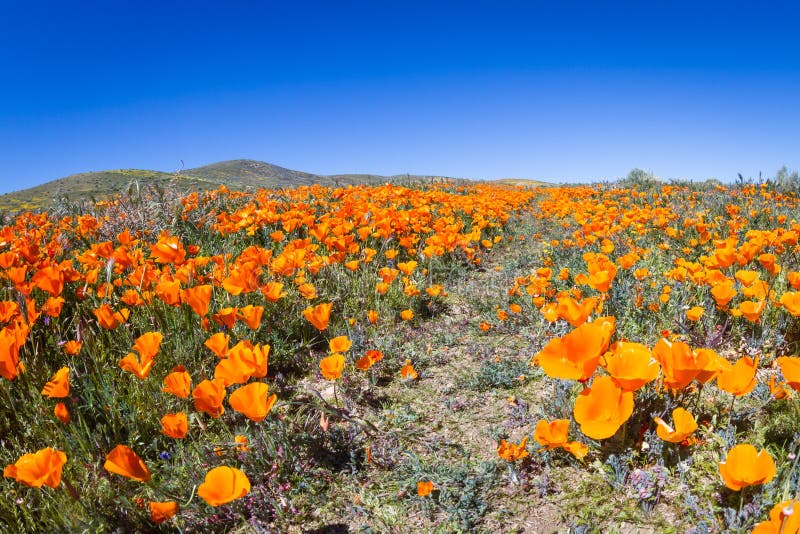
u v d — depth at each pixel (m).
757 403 2.29
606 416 1.57
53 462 1.54
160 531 1.90
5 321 2.63
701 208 8.48
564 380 2.57
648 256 5.25
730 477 1.45
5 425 2.34
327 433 2.42
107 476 2.11
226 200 9.00
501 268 5.96
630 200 11.85
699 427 2.11
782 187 13.34
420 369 3.30
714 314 3.19
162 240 3.25
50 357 2.85
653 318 3.42
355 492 2.13
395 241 6.17
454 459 2.31
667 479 1.92
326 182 63.19
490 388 2.95
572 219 9.19
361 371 3.22
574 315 2.12
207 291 2.47
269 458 2.25
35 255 3.86
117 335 3.08
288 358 3.29
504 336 3.78
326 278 4.52
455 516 1.94
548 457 2.16
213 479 1.53
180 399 2.63
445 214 8.44
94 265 3.74
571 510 1.90
